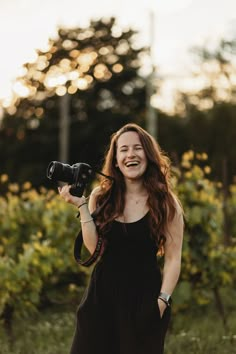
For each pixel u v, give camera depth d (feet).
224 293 35.27
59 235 32.63
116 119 148.66
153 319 14.47
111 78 150.10
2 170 150.20
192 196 27.66
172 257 15.12
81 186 15.02
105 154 16.31
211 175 59.67
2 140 150.61
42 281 30.53
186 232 27.61
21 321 29.76
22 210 35.78
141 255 14.76
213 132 122.11
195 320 29.25
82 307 14.78
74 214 32.94
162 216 14.85
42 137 147.95
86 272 30.94
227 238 35.45
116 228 14.83
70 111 148.97
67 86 140.46
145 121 146.82
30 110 148.87
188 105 141.90
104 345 14.60
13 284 26.27
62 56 135.44
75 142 148.56
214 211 27.81
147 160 15.17
